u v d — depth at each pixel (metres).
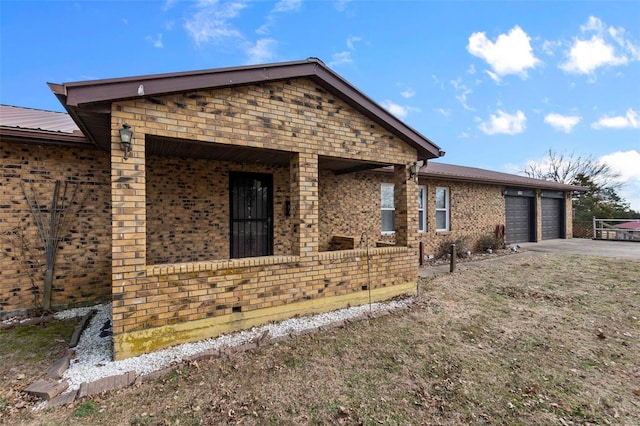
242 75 4.23
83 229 5.77
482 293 6.60
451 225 11.89
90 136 4.88
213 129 4.15
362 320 4.93
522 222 15.22
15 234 5.29
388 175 10.03
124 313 3.63
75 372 3.35
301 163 4.90
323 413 2.72
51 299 5.52
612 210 26.64
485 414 2.72
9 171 5.25
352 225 9.21
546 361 3.67
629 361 3.67
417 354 3.84
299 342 4.11
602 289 6.78
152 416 2.67
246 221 7.51
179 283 3.96
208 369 3.43
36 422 2.60
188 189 6.70
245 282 4.45
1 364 3.61
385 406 2.83
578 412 2.74
